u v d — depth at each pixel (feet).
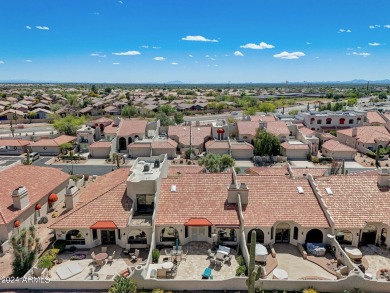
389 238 117.50
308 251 115.44
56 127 384.68
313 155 286.87
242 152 277.23
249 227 116.67
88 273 105.09
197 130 307.99
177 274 104.58
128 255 115.24
